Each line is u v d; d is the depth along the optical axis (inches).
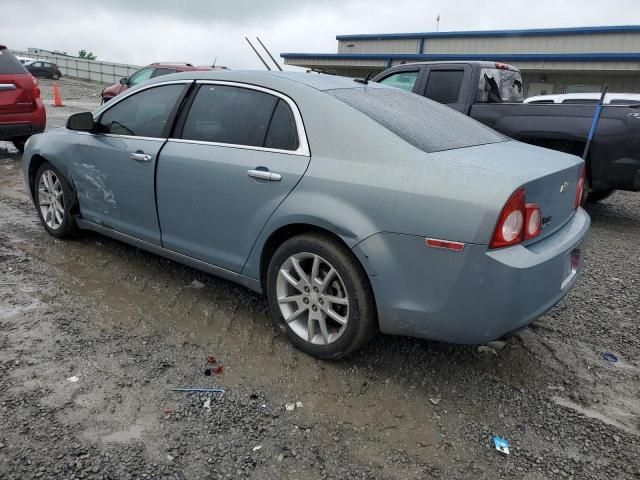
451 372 122.0
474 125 143.1
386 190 104.7
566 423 107.0
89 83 1514.5
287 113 123.8
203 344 126.8
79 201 175.8
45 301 142.0
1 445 88.9
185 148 139.1
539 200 104.9
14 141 376.5
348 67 1013.8
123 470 86.1
